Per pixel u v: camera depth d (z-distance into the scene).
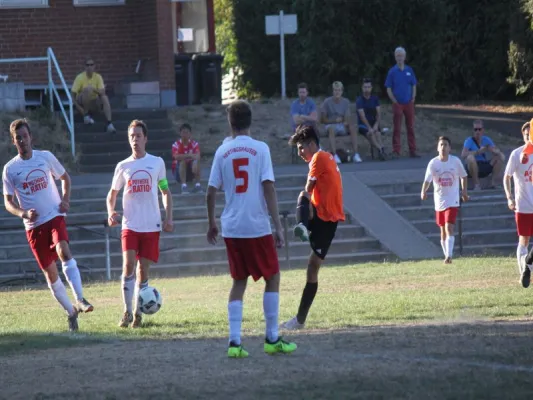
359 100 60.62
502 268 38.00
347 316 25.66
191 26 77.62
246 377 17.14
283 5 88.12
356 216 49.50
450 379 16.44
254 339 22.14
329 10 83.56
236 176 19.66
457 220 49.06
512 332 21.34
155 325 25.66
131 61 71.62
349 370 17.42
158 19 69.25
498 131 70.50
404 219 49.50
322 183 24.31
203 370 17.98
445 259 41.72
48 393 16.44
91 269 45.38
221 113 68.44
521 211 33.72
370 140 60.50
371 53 85.00
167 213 26.44
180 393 15.99
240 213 19.61
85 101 62.25
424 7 84.81
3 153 58.81
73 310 25.83
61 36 71.06
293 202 49.91
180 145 51.44
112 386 16.83
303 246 47.31
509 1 88.06
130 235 25.80
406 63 86.56
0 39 70.50
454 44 91.81
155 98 69.25
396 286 33.50
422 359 18.34
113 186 26.14
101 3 71.12
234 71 93.50
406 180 52.78
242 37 89.75
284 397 15.49
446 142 41.03
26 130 26.05
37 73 71.00
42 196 26.14
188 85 72.50
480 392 15.47
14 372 18.61
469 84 91.94
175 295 34.41
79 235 47.97
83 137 61.50
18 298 36.38
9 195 26.22
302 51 86.88
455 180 41.38
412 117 61.25
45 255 26.16
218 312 27.94
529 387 15.80
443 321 23.86
